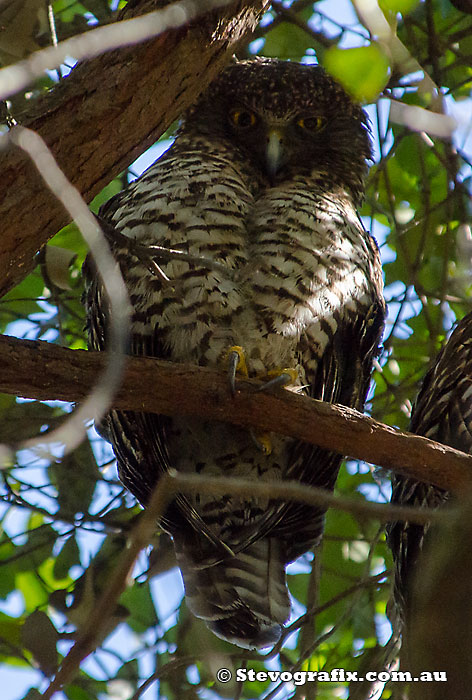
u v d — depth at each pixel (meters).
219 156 10.28
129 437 9.40
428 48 10.28
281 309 8.98
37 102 6.56
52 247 9.91
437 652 4.12
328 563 10.71
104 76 6.35
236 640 8.94
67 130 6.27
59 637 8.74
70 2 11.17
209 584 9.15
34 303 11.08
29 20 8.58
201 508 9.25
